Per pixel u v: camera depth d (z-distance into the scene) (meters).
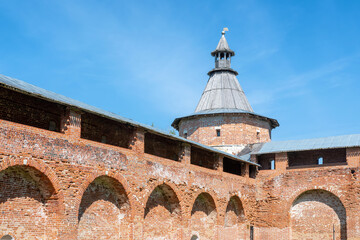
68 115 18.47
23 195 17.02
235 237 30.39
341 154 31.59
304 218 30.53
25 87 18.00
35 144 16.78
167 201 24.83
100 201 20.47
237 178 30.34
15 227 16.58
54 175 17.36
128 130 25.88
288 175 31.31
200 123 37.41
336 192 29.30
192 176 25.81
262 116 37.25
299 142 32.72
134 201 21.22
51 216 17.52
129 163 21.30
